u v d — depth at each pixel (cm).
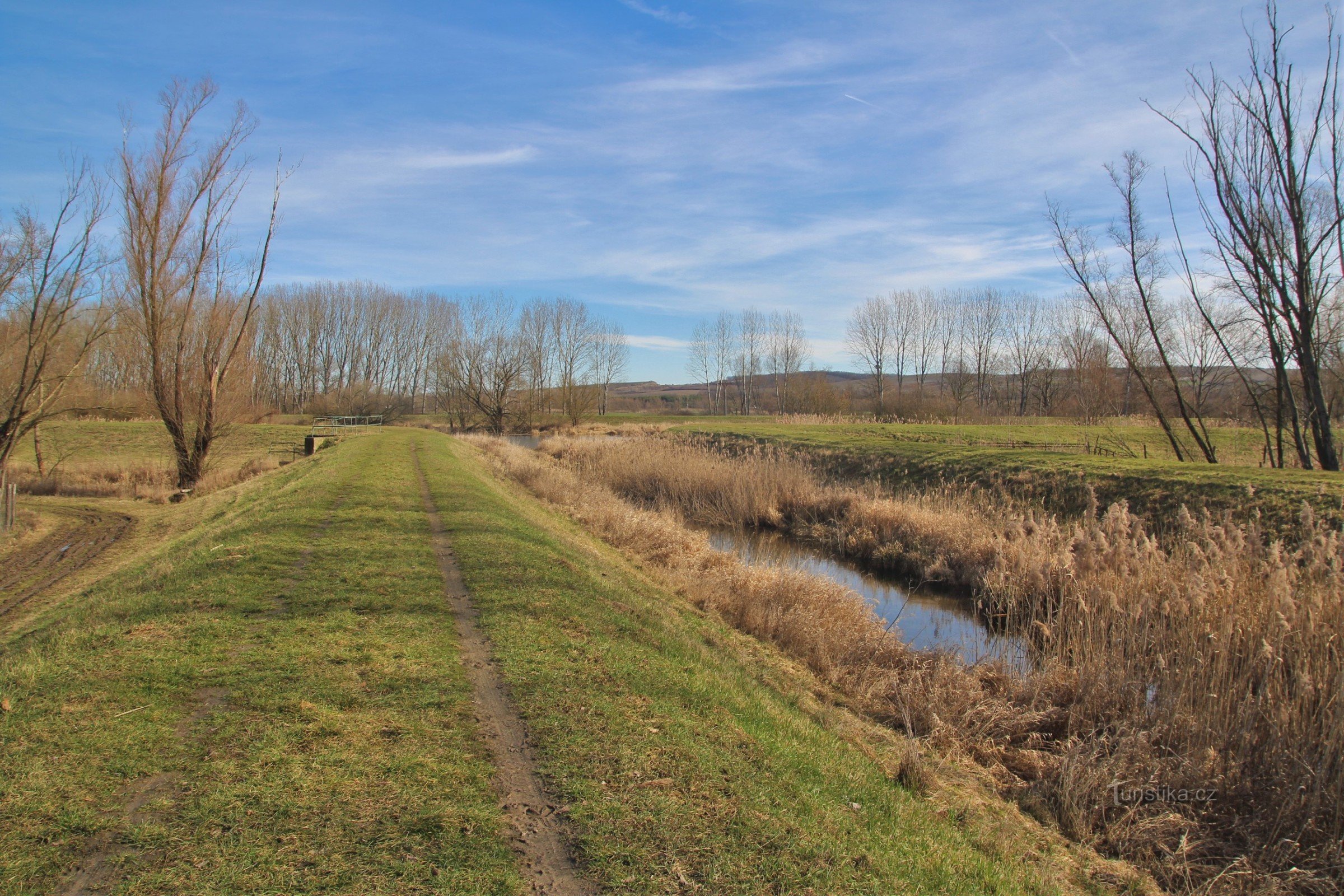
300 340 7369
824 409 5659
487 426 6638
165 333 2372
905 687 734
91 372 2292
